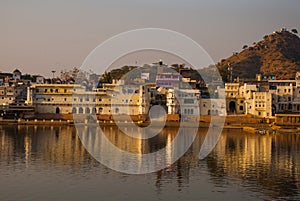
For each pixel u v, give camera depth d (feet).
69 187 203.72
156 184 212.84
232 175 236.02
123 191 199.11
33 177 221.87
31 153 301.02
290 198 191.11
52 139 391.65
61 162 264.93
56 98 651.25
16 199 183.32
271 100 634.02
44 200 183.01
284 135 469.16
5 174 228.02
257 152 327.47
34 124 564.30
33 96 647.15
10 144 350.84
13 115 609.83
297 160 289.74
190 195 194.39
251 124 577.43
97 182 214.28
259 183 217.77
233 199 189.16
